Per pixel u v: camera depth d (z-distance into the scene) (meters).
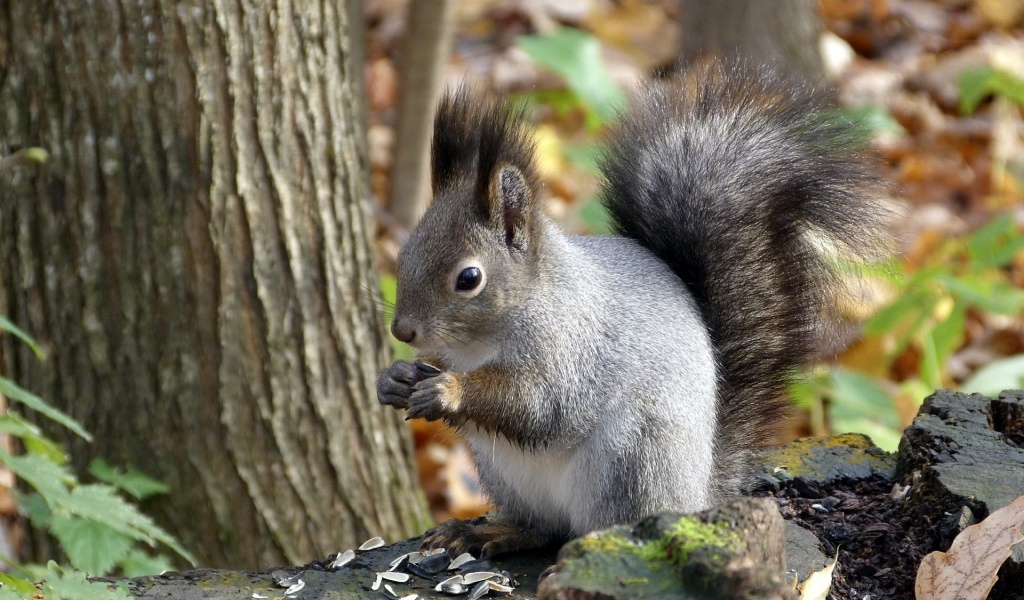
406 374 7.07
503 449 7.22
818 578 6.04
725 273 7.83
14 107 9.35
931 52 20.17
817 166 7.98
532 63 19.03
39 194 9.43
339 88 10.02
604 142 8.59
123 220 9.41
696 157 8.05
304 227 9.85
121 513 6.67
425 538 7.10
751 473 7.70
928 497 6.88
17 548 10.79
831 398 12.79
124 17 9.12
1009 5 21.19
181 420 9.70
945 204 16.83
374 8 21.17
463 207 7.23
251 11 9.37
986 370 11.94
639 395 6.96
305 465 10.09
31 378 9.77
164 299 9.52
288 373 9.91
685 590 4.96
